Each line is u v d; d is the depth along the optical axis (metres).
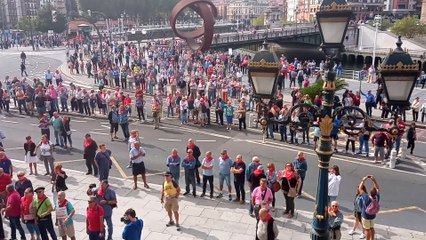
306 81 32.34
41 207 11.24
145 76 37.06
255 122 26.92
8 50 71.44
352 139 21.05
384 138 19.23
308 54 97.00
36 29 94.25
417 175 18.23
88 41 66.50
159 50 51.72
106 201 11.77
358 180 17.52
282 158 20.20
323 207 7.10
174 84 33.88
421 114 29.73
